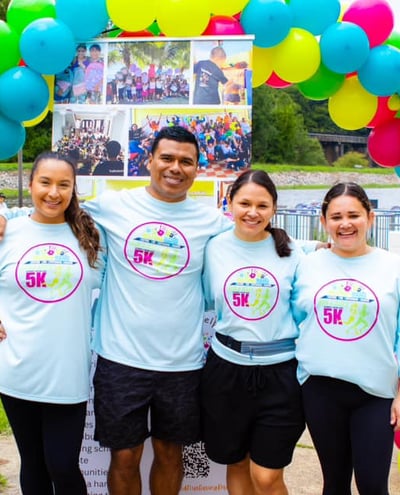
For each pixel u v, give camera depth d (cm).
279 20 319
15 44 313
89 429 305
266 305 246
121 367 247
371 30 339
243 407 247
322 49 340
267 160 3434
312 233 1259
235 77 316
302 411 248
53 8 320
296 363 251
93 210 264
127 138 322
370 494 229
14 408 239
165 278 251
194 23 311
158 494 267
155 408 253
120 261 254
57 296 235
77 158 325
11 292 236
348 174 2728
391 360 232
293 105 3666
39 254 237
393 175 2758
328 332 234
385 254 241
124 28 315
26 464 247
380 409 232
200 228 260
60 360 234
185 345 253
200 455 306
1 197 1244
